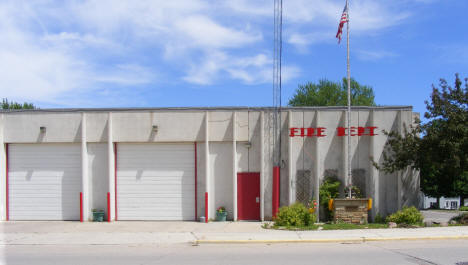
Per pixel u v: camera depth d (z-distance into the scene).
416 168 16.19
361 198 16.02
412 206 16.09
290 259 9.75
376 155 16.84
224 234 13.62
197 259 9.97
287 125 17.39
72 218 17.88
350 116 17.12
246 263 9.38
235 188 17.11
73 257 10.45
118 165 17.89
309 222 15.40
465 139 14.48
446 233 12.88
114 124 17.64
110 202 17.31
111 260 10.01
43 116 17.91
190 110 17.64
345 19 16.53
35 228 15.62
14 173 18.12
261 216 16.92
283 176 17.25
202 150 17.69
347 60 16.42
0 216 17.83
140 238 13.26
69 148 18.03
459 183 37.91
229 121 17.50
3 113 18.03
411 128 16.39
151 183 17.81
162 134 17.61
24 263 9.74
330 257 9.90
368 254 10.19
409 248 10.95
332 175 17.16
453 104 15.40
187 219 17.62
